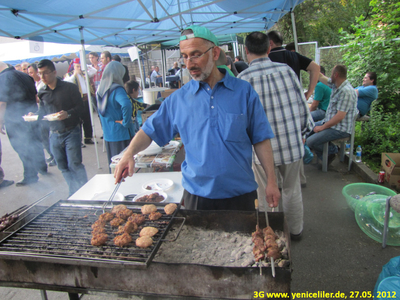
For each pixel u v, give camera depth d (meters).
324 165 4.38
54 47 9.81
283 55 3.36
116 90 3.60
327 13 15.59
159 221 1.68
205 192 1.68
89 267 1.35
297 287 2.21
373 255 2.50
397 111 5.39
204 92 1.62
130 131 3.93
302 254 2.58
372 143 4.72
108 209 1.84
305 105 2.42
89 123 6.87
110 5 3.40
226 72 1.66
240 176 1.66
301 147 2.40
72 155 3.69
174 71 13.77
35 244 1.51
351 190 3.51
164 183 2.35
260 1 4.45
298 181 2.56
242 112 1.60
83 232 1.61
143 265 1.19
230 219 1.69
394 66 5.55
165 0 4.87
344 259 2.48
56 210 1.85
